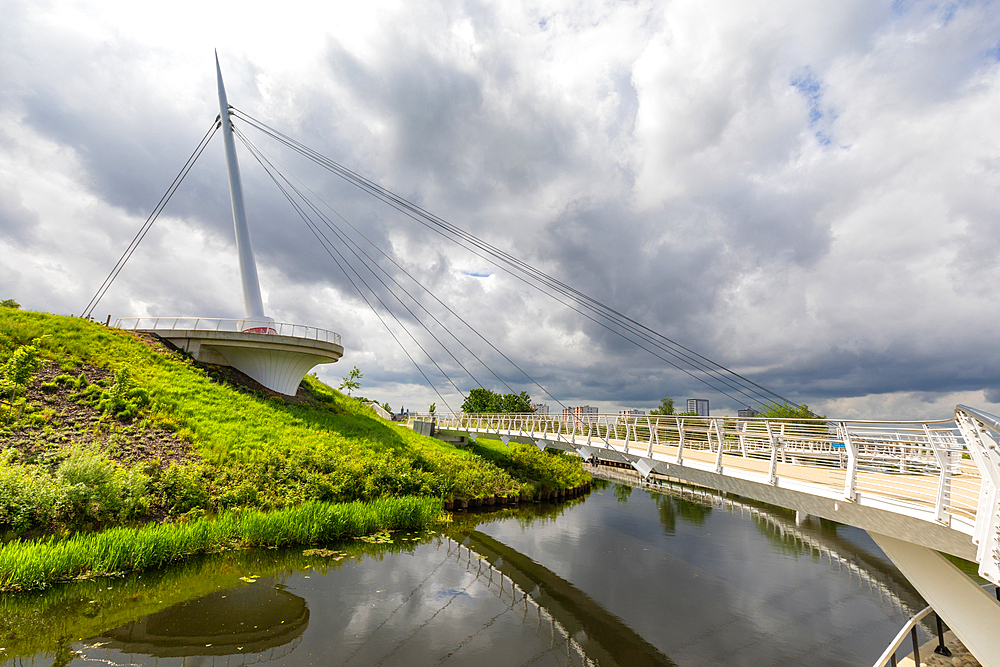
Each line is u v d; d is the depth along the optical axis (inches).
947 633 498.9
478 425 1776.6
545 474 1600.6
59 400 891.4
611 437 1081.4
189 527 668.1
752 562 823.1
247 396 1205.7
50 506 609.6
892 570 804.0
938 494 309.0
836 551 921.5
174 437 899.4
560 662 457.1
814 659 478.6
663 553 862.5
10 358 941.8
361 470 1002.7
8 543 567.5
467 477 1258.6
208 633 469.1
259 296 1579.7
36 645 427.8
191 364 1253.1
